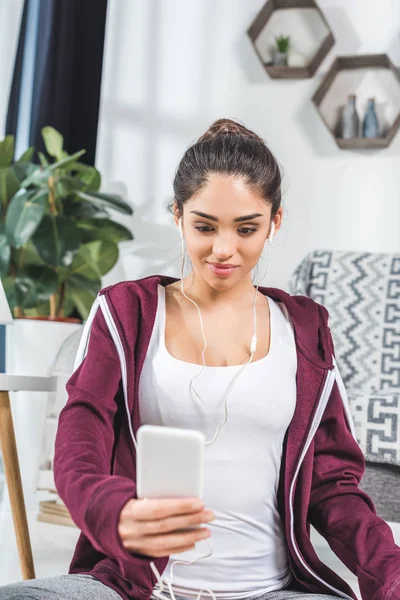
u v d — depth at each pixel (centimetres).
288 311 119
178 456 79
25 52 426
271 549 110
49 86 422
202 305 115
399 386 317
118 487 83
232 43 419
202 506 78
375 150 395
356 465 115
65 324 351
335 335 330
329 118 400
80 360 114
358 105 396
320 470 114
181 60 426
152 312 114
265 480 111
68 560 232
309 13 406
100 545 82
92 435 99
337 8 403
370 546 104
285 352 114
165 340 114
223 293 115
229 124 113
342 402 118
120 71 433
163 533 79
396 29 396
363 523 106
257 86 414
